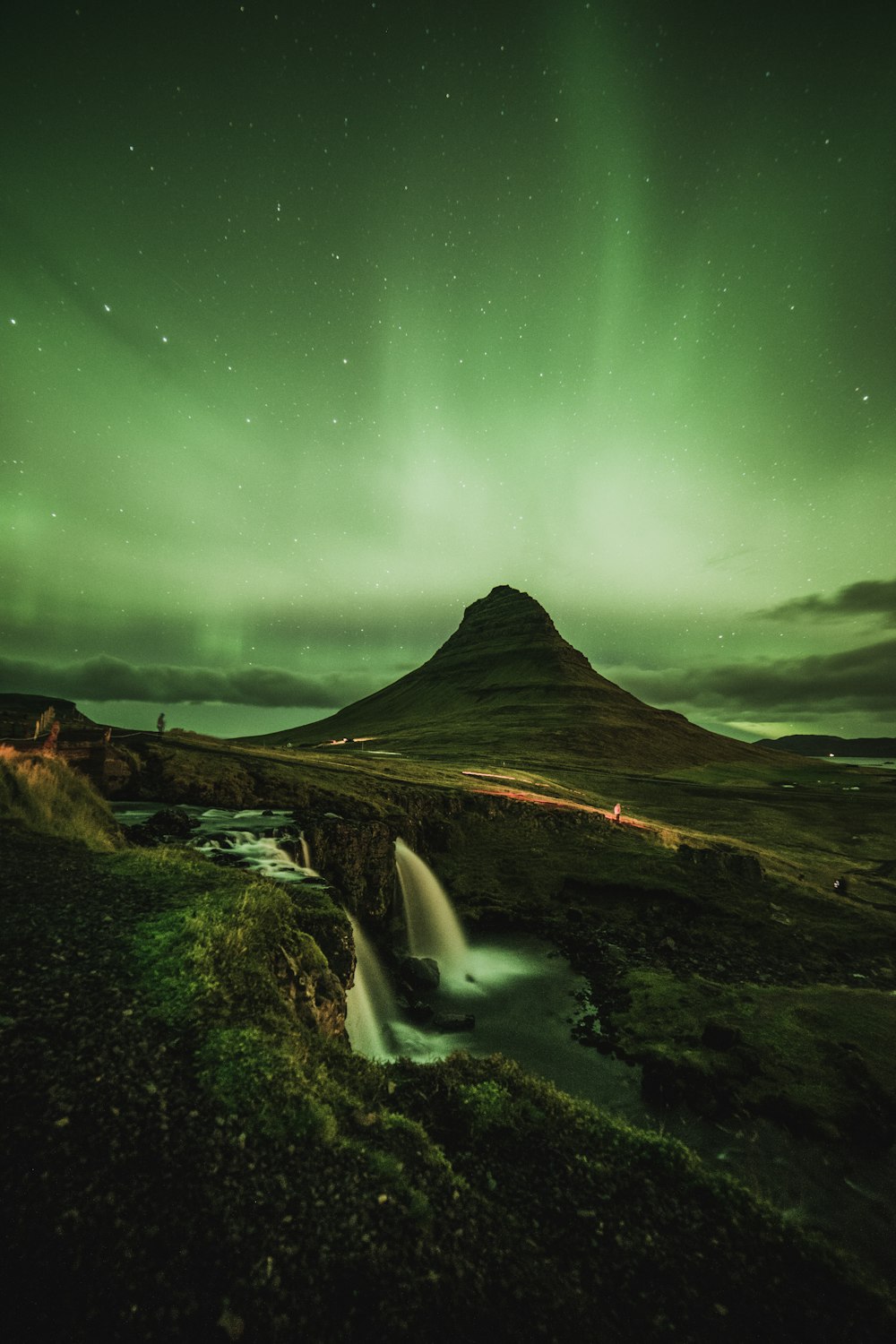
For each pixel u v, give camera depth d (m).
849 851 50.19
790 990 20.02
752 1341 5.49
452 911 28.22
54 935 9.47
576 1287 5.68
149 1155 5.79
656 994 19.41
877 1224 10.30
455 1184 6.63
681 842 40.28
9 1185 5.19
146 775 29.02
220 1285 4.79
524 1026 17.69
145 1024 7.68
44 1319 4.29
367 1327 4.78
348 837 24.36
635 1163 7.63
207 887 12.46
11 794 16.33
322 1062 8.45
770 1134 12.60
